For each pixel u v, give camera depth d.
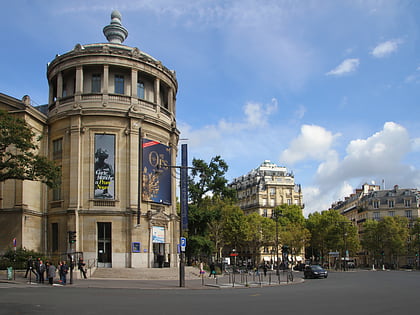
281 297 24.25
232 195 73.62
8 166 34.44
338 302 21.38
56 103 48.56
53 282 33.47
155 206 48.31
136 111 47.59
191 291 28.72
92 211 44.50
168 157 51.03
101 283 33.44
